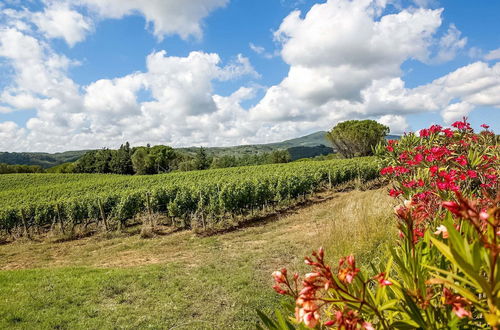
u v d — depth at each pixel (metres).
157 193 15.68
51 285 6.93
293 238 9.38
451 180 2.49
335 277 1.19
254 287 6.11
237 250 9.16
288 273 6.36
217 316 5.14
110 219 15.50
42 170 81.69
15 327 5.12
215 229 12.54
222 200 13.53
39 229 16.08
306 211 13.88
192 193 14.20
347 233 6.62
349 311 1.14
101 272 7.92
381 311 1.26
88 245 12.19
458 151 4.93
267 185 15.91
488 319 0.85
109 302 6.00
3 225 15.71
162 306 5.66
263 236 10.62
